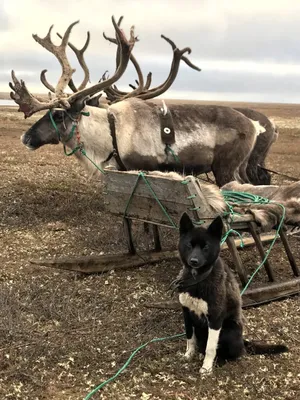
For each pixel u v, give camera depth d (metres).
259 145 3.89
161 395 1.77
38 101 3.30
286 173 6.67
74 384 1.83
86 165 3.46
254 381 1.86
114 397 1.76
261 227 2.55
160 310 2.39
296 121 19.59
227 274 1.91
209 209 2.35
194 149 3.43
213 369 1.89
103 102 3.98
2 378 1.83
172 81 3.77
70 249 3.31
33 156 6.92
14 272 2.90
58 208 4.16
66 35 3.49
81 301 2.53
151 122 3.34
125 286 2.72
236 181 3.37
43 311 2.37
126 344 2.10
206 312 1.84
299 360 2.03
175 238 3.46
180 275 1.90
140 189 2.65
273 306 2.52
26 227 3.72
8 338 2.10
